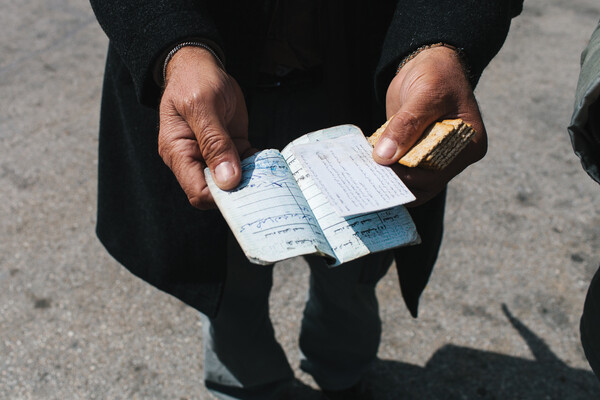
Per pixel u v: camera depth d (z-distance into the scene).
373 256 0.95
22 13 2.34
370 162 0.71
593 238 1.42
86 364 1.17
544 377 1.15
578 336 1.21
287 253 0.66
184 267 0.89
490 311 1.26
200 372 1.16
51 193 1.55
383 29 0.82
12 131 1.77
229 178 0.70
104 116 0.89
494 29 0.76
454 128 0.70
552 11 2.38
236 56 0.82
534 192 1.56
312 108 0.88
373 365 1.18
